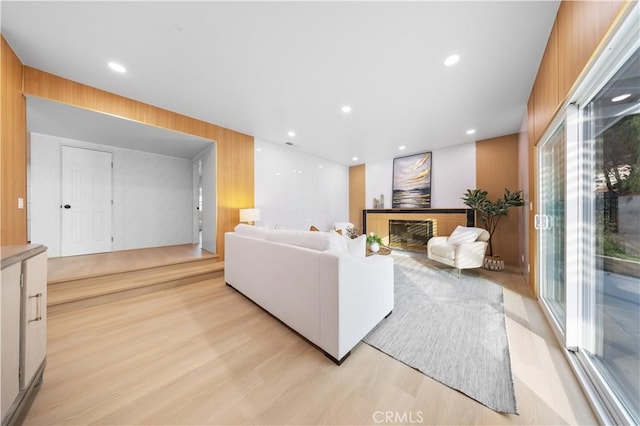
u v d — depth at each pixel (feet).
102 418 3.45
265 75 7.27
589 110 4.66
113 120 8.96
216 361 4.76
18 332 3.22
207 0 4.67
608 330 4.22
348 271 4.83
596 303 4.59
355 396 3.87
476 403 3.73
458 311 7.01
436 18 5.07
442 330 5.93
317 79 7.47
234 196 12.55
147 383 4.15
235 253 8.59
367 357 4.90
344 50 6.13
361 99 8.76
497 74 7.13
